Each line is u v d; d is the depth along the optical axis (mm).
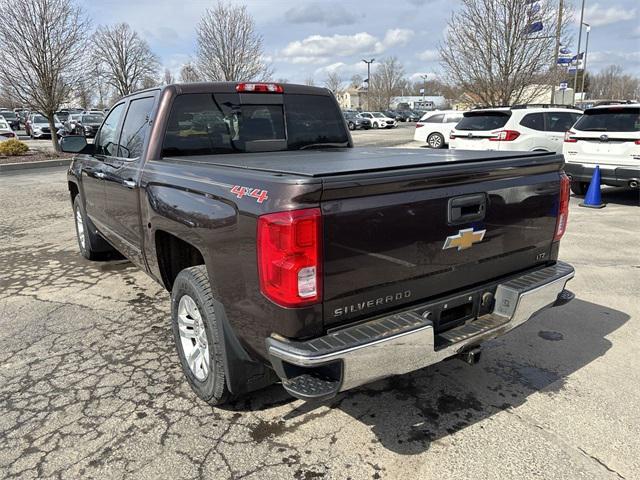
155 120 3699
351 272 2312
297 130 4395
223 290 2609
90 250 5840
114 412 3035
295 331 2250
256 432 2854
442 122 20141
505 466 2566
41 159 17531
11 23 16734
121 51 39312
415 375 3473
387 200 2357
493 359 3674
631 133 8492
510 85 18016
